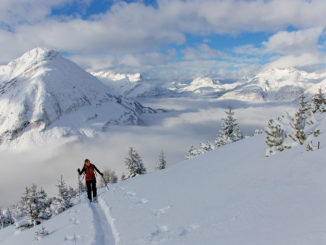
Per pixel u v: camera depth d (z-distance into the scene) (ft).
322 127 25.71
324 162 15.60
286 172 16.94
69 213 27.30
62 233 19.92
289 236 8.39
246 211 12.83
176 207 18.57
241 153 33.99
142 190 28.50
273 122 25.72
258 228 10.22
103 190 37.17
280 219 10.30
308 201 11.06
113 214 21.18
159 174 37.93
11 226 40.81
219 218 13.29
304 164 16.92
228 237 10.41
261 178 18.01
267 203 12.84
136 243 13.64
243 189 17.02
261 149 30.94
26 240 22.63
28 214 43.06
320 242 7.23
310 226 8.56
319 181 13.05
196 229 12.94
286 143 24.31
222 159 34.22
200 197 19.16
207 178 25.04
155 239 13.34
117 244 14.70
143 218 18.10
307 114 30.58
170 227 14.71
